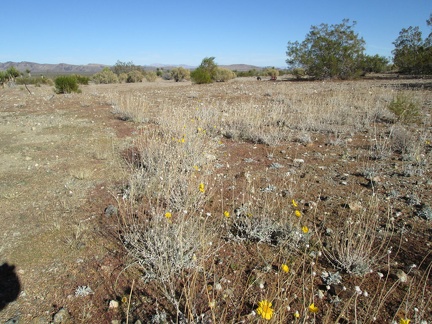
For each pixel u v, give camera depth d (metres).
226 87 18.81
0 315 2.26
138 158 5.32
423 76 26.06
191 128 5.73
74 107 10.64
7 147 6.16
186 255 2.67
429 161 4.94
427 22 25.27
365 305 2.30
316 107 8.88
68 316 2.25
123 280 2.57
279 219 3.33
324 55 26.11
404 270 2.63
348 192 4.02
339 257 2.69
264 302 1.65
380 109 8.64
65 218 3.50
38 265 2.76
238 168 4.95
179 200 3.53
